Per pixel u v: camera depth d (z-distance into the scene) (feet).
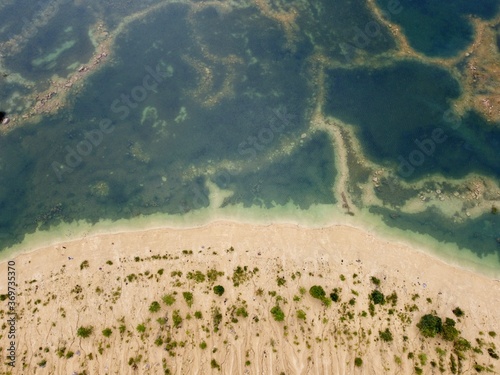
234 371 104.37
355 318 110.22
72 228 131.34
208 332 108.78
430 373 102.78
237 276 117.70
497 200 131.03
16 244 129.18
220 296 113.91
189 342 107.55
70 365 105.40
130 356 106.01
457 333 106.83
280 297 113.29
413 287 116.67
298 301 112.78
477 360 104.42
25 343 108.58
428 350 105.91
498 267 121.49
